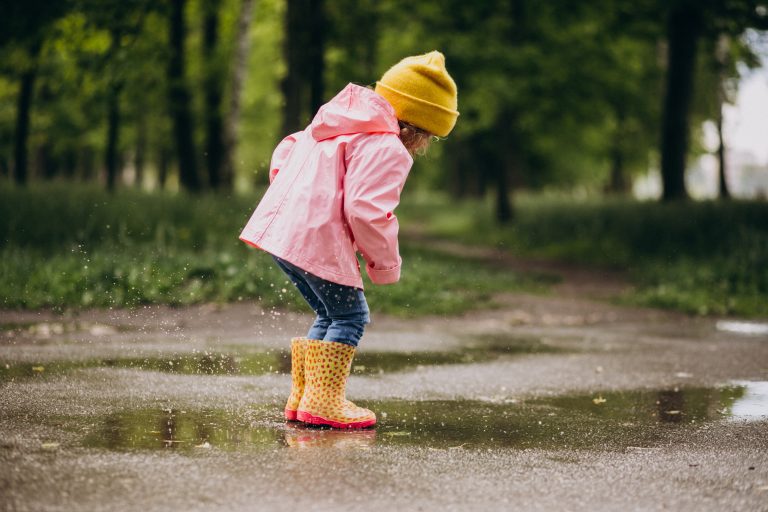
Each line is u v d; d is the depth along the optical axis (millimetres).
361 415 3965
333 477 3070
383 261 3736
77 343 6289
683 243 15164
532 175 40000
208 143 22703
